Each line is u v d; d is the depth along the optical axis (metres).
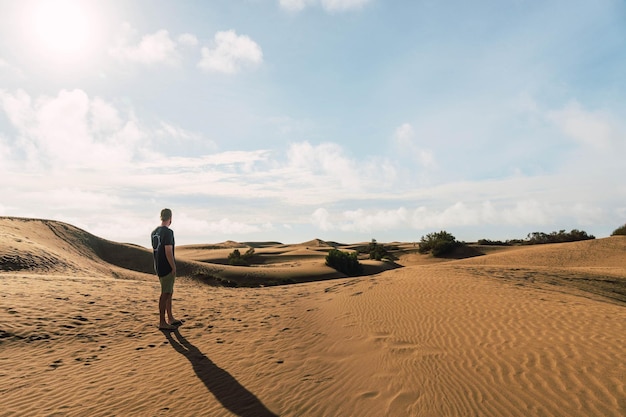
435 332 7.26
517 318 7.59
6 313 8.34
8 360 6.23
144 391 5.14
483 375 5.03
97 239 45.41
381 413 4.31
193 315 10.32
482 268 18.77
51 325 8.01
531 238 72.88
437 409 4.27
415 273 17.08
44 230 40.47
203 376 5.68
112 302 10.87
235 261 63.84
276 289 19.56
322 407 4.56
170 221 8.48
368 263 61.34
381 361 6.00
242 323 9.43
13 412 4.53
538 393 4.39
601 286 15.30
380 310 9.86
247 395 4.96
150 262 43.56
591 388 4.35
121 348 7.12
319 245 133.38
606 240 40.91
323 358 6.42
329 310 10.91
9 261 23.45
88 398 4.93
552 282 14.66
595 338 5.96
